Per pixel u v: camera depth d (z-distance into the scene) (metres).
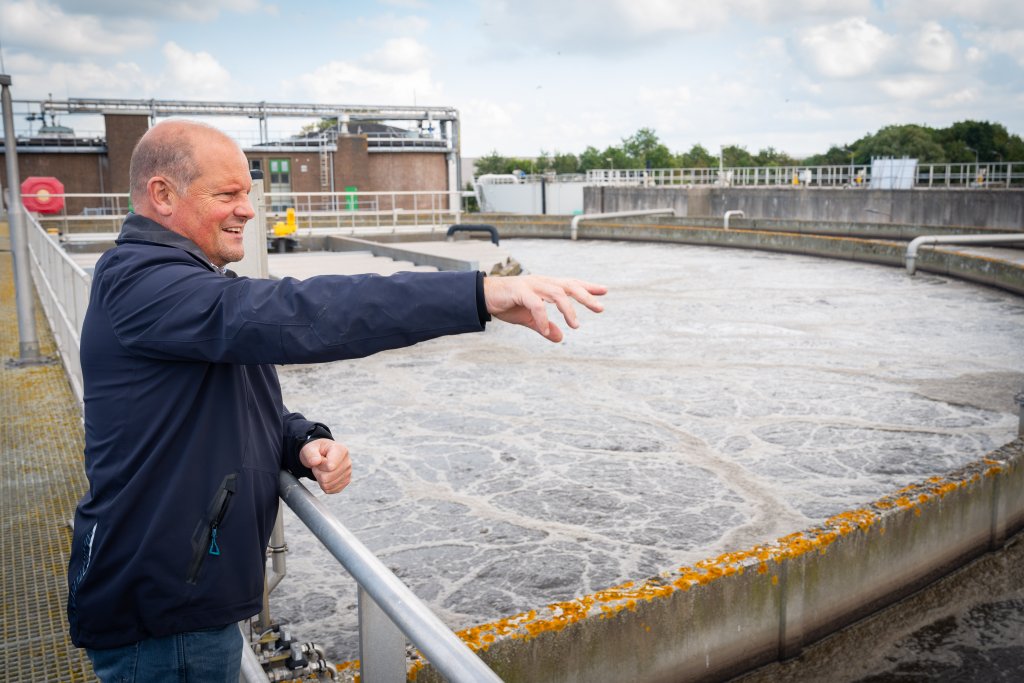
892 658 3.78
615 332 11.22
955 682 3.63
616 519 5.18
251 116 43.28
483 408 7.71
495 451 6.49
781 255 21.12
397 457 6.38
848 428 6.95
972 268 15.32
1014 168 41.41
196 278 1.28
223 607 1.39
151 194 1.42
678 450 6.46
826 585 3.83
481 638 2.95
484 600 4.22
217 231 1.47
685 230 24.56
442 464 6.21
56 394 6.89
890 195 33.06
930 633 3.97
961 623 4.05
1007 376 8.60
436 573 4.52
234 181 1.45
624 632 3.22
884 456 6.26
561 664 3.10
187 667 1.40
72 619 1.42
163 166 1.41
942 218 31.55
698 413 7.44
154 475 1.33
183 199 1.42
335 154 44.12
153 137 1.42
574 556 4.69
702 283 16.03
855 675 3.66
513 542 4.88
